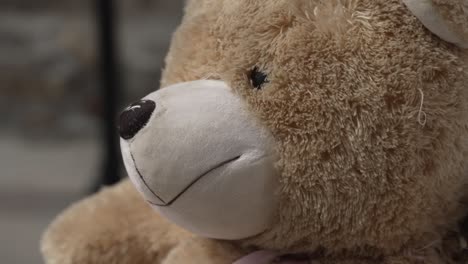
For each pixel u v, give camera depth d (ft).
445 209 2.95
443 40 2.76
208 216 2.84
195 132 2.77
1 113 16.49
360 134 2.75
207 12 3.01
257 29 2.84
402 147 2.76
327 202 2.79
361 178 2.77
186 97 2.84
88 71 16.35
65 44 16.60
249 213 2.84
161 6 16.29
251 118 2.81
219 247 3.12
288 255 3.04
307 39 2.78
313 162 2.77
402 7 2.77
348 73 2.76
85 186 12.12
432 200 2.85
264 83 2.82
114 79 8.39
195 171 2.77
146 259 3.43
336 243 2.89
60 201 12.14
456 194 2.94
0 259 9.82
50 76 16.46
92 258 3.39
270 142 2.80
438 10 2.65
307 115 2.77
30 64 16.60
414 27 2.76
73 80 16.37
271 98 2.79
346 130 2.76
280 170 2.81
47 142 15.72
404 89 2.74
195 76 2.97
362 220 2.81
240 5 2.90
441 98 2.76
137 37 16.06
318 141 2.77
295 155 2.78
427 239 2.97
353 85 2.76
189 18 3.09
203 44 2.98
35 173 13.61
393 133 2.75
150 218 3.40
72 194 12.43
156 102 2.85
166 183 2.78
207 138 2.77
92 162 14.28
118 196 3.50
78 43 16.46
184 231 3.29
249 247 3.08
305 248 2.95
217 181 2.77
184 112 2.80
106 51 8.47
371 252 2.95
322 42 2.78
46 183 13.00
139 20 16.26
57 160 14.49
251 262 3.01
